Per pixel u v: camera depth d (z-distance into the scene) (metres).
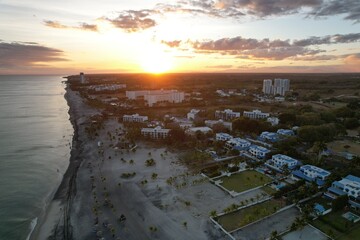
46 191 125.38
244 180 127.81
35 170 148.75
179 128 198.00
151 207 106.75
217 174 132.00
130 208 106.56
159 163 150.88
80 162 156.62
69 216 102.38
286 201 107.62
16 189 126.62
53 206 111.06
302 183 119.81
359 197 107.00
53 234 92.50
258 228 92.25
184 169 142.38
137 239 88.25
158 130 197.00
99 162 154.88
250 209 103.50
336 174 124.06
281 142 172.62
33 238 90.88
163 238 88.56
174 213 102.25
